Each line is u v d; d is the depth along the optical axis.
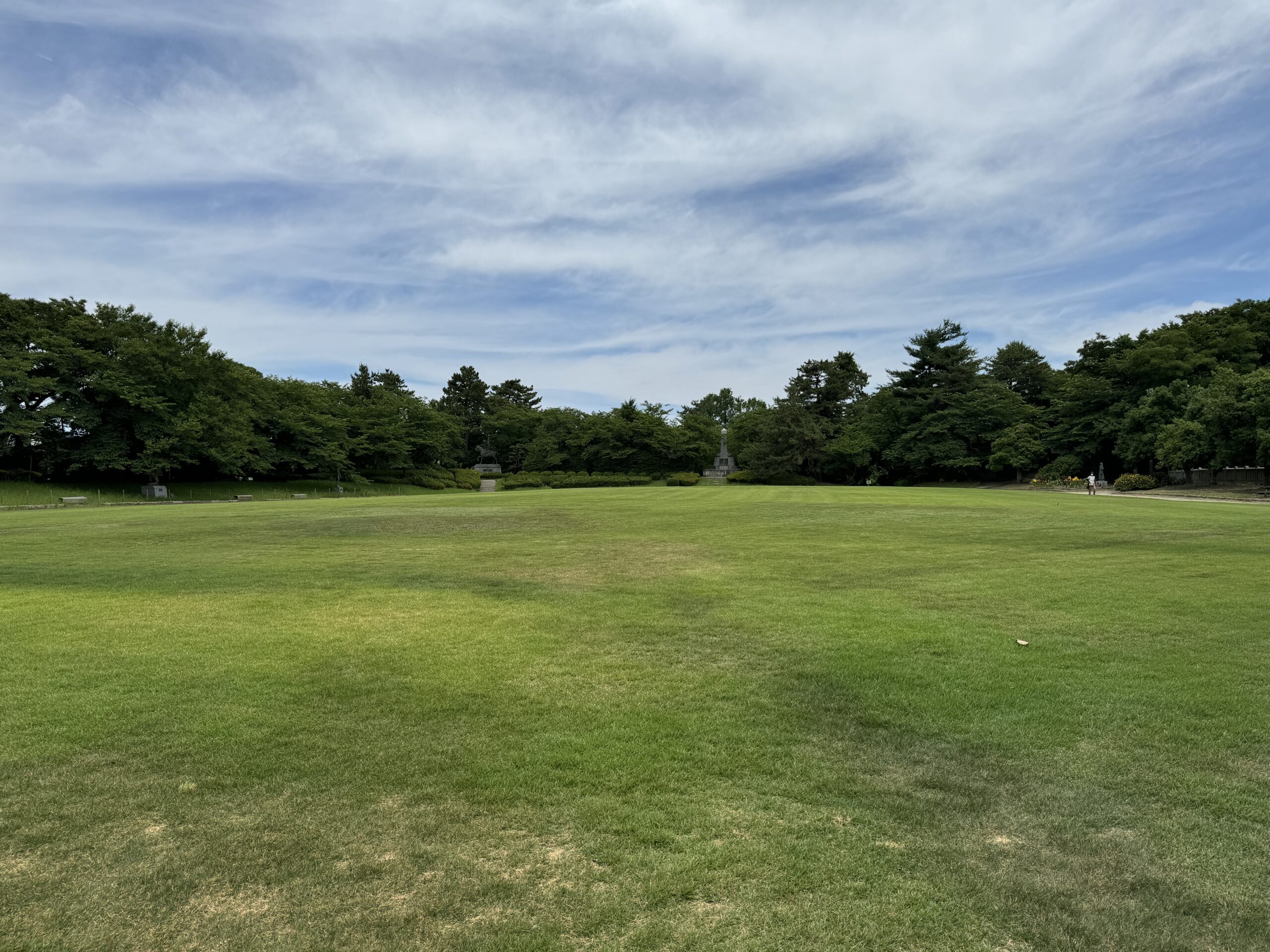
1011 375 74.25
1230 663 6.43
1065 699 5.57
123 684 5.88
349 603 9.14
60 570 11.81
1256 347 52.91
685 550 14.23
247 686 5.84
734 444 86.44
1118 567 11.73
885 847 3.56
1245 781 4.26
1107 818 3.85
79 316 51.19
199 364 54.72
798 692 5.75
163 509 29.70
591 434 80.19
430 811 3.87
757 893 3.19
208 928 2.93
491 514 23.91
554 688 5.84
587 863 3.40
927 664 6.44
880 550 14.18
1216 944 2.91
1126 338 57.62
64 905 3.07
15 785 4.13
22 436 46.78
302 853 3.47
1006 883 3.29
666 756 4.56
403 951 2.80
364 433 72.94
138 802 3.95
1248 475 45.97
